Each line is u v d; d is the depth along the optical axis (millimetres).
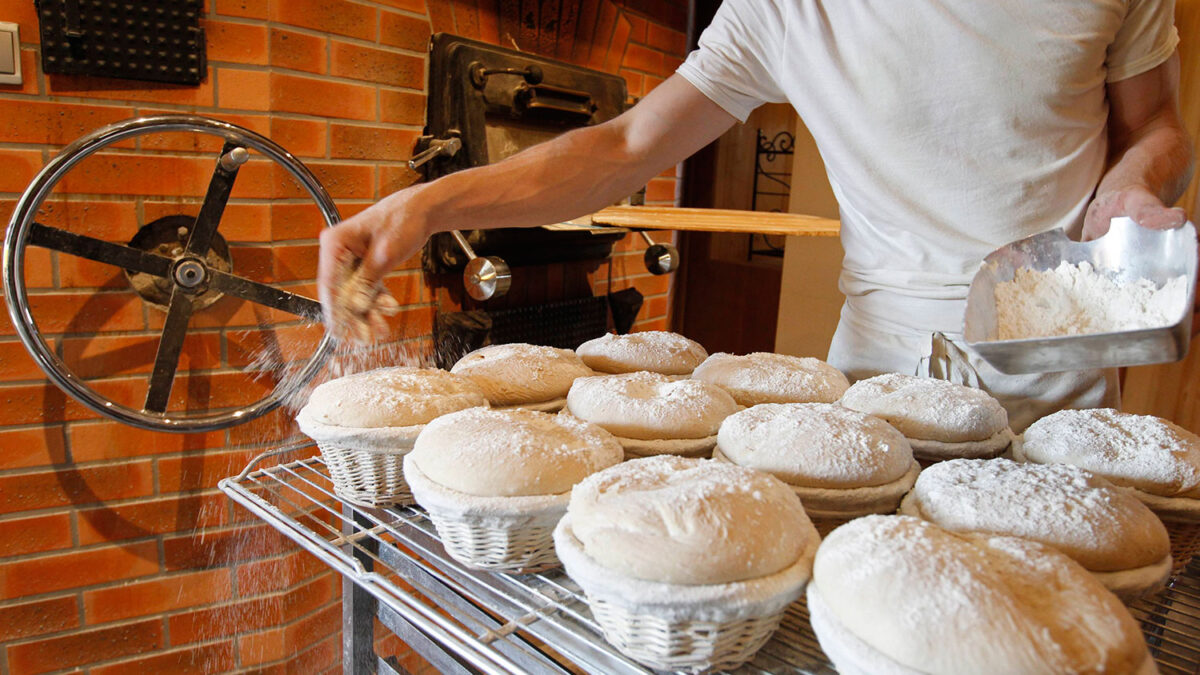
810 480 711
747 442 756
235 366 1513
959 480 673
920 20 939
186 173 1415
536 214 1051
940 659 466
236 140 1296
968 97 936
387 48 1648
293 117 1514
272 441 1592
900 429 847
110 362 1398
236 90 1438
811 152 2578
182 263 1317
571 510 643
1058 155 949
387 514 875
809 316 2658
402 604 669
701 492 604
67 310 1346
